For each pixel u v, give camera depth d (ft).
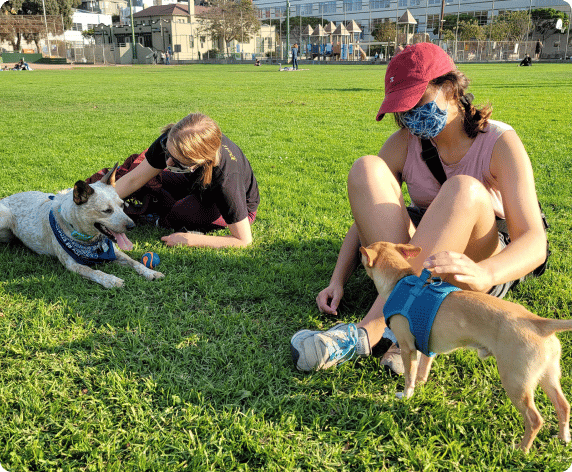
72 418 7.55
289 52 199.00
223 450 7.05
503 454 6.93
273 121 39.34
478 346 6.88
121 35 256.11
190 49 240.53
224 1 245.65
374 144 29.63
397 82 8.29
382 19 238.89
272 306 10.89
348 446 7.21
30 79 96.63
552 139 29.43
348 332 8.57
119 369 8.62
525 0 202.18
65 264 12.63
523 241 7.51
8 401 7.88
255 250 14.05
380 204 8.87
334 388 8.17
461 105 8.60
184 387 8.29
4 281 12.03
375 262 8.19
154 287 11.73
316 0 260.62
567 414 6.60
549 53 197.88
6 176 21.24
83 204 11.89
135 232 15.52
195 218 14.73
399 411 7.75
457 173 9.11
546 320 6.35
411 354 7.57
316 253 13.89
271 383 8.44
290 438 7.29
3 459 6.80
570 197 18.04
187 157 11.56
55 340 9.48
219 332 9.87
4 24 208.74
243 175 13.85
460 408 7.74
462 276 6.75
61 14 244.22
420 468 6.78
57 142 29.94
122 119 40.40
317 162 24.99
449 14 219.20
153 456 6.89
